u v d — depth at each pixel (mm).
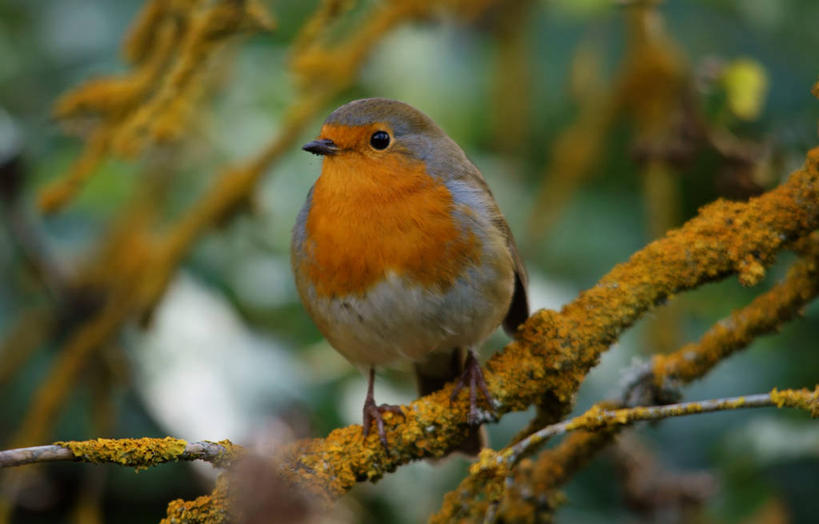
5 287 9508
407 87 10797
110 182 9820
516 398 6199
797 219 6020
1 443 9141
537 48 11117
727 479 8258
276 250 9836
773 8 9984
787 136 8188
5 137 8820
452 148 7461
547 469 6820
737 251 6039
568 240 10219
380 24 8922
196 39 7562
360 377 9320
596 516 9352
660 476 8336
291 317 9633
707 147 8727
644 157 8844
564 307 6301
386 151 7059
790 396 5348
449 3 9695
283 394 8883
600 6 9898
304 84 8727
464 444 7551
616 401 6523
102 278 9180
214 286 9523
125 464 5117
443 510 6168
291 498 5066
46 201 8047
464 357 7996
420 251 6879
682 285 6148
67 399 8812
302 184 10195
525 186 10570
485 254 6996
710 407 5449
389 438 6066
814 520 8891
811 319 9039
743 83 8695
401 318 6965
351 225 6949
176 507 5305
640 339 9570
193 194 9812
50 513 9062
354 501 8734
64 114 8039
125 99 7844
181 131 8445
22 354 9219
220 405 8766
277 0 10562
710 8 10539
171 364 8906
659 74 8977
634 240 10305
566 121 11016
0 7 10266
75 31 10273
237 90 10117
